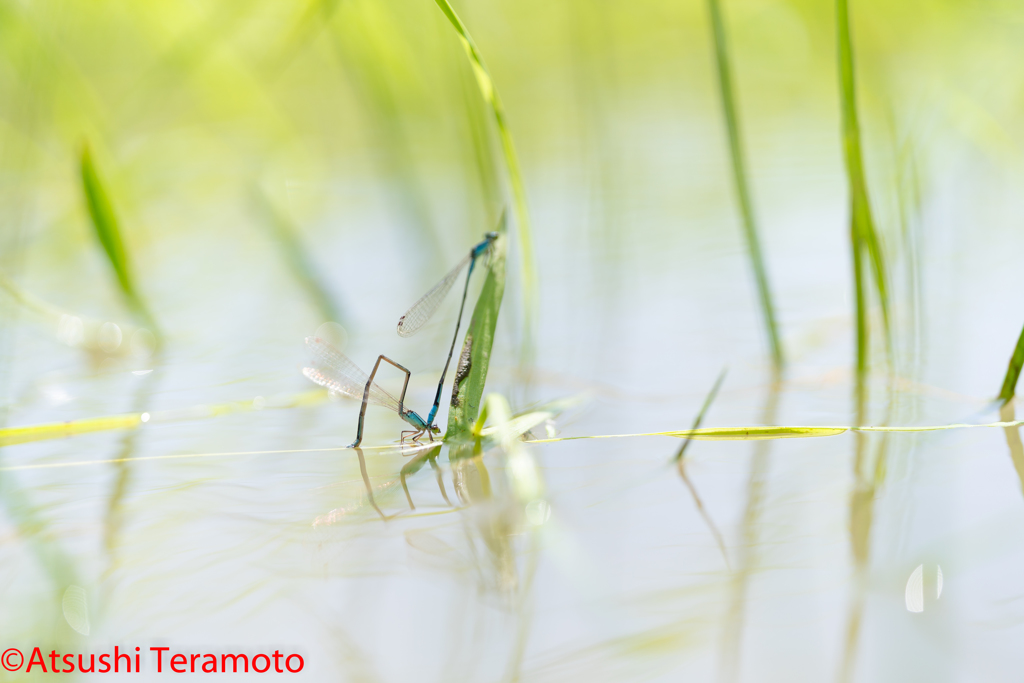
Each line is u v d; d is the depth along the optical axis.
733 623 1.25
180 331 1.38
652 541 1.26
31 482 1.29
